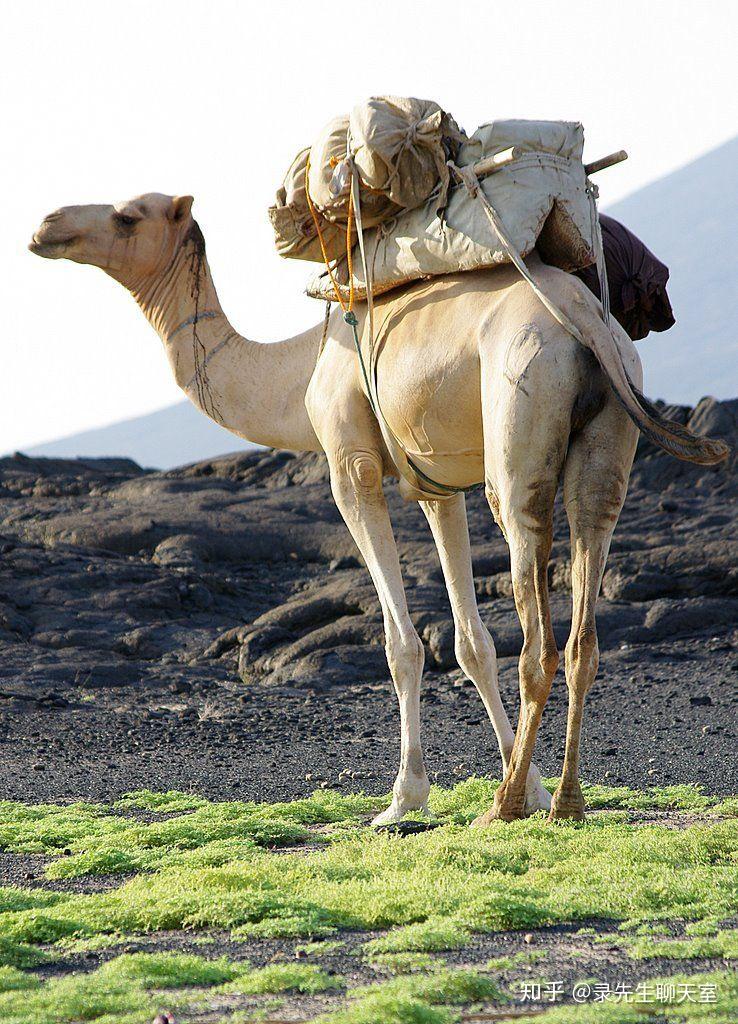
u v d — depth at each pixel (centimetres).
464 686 6297
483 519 9506
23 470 12294
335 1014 1605
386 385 3156
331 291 3441
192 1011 1692
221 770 4434
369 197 3178
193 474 11994
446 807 3369
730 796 3472
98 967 1962
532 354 2753
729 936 1905
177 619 7988
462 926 2066
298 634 7506
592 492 2761
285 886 2428
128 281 3903
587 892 2248
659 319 3350
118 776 4341
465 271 3050
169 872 2611
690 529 8588
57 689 6444
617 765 4134
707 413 10406
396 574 3350
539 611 2805
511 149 2911
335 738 5125
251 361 3772
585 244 2980
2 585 8106
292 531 9675
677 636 6912
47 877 2762
